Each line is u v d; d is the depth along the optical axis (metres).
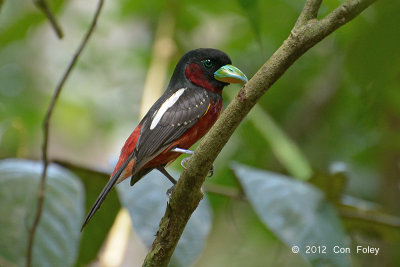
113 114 13.64
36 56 14.05
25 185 7.73
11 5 13.19
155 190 7.90
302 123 13.24
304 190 7.97
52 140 14.62
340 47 9.70
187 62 8.28
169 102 7.92
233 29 12.77
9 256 7.19
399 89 5.28
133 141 7.66
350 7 4.24
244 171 8.15
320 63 12.77
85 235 9.22
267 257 12.40
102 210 9.17
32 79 13.91
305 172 9.47
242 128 12.04
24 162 8.18
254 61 12.55
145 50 13.25
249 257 12.49
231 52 12.71
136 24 13.57
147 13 13.05
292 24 11.75
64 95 13.59
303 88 13.28
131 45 13.49
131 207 7.64
